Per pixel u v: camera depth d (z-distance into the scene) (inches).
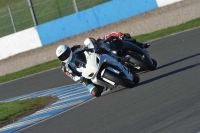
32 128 1258.0
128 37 1673.2
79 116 1247.5
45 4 4215.1
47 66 2733.8
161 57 2011.6
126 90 1441.9
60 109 1453.0
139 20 3223.4
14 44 3358.8
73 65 1366.9
